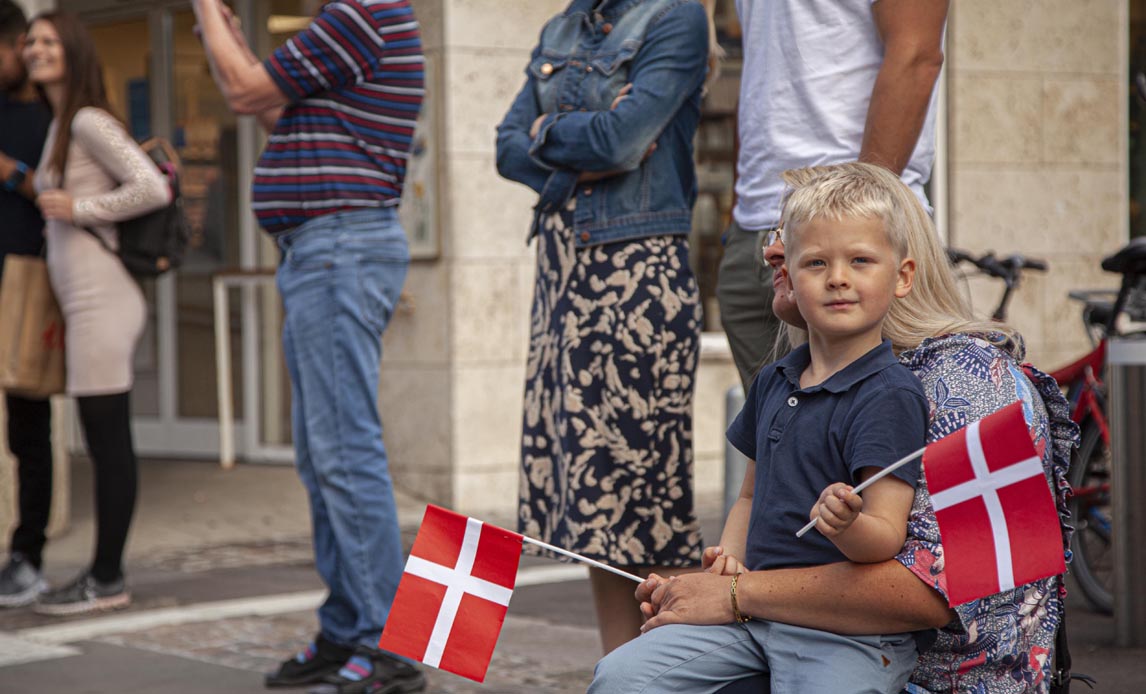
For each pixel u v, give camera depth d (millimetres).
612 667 5168
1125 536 10195
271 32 20906
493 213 17781
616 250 8047
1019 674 4957
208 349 22062
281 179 9547
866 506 4773
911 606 4730
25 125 12789
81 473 20875
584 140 7891
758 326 7391
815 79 6938
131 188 11812
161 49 22391
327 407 9492
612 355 8000
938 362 4969
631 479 8000
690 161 8391
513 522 16859
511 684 9664
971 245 20031
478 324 17750
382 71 9523
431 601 5344
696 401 19219
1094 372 11625
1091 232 20688
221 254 21938
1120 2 20719
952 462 4609
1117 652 10062
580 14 8406
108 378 12094
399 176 9727
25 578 12664
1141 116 21281
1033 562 4527
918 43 6484
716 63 8383
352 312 9461
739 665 5090
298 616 12062
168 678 10039
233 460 21406
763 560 5121
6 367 11906
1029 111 20266
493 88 17719
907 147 6520
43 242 12742
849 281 4879
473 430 17750
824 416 4996
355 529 9461
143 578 13844
